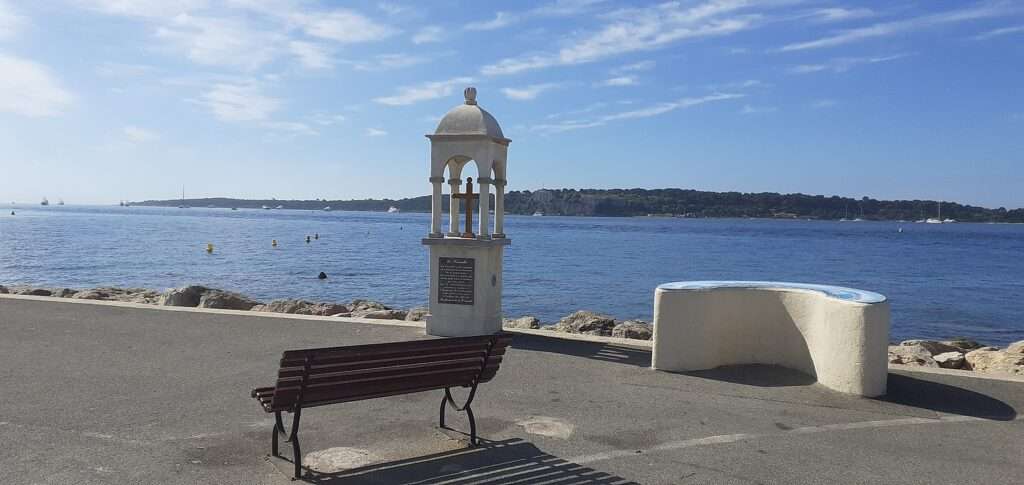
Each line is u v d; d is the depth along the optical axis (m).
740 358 9.47
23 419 6.89
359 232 111.00
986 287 43.44
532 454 6.18
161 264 48.81
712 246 87.19
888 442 6.63
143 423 6.83
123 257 53.69
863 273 52.34
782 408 7.64
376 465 5.87
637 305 31.70
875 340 8.05
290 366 5.41
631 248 79.12
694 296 9.12
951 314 31.62
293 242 79.69
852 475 5.83
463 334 11.30
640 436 6.70
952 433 6.91
